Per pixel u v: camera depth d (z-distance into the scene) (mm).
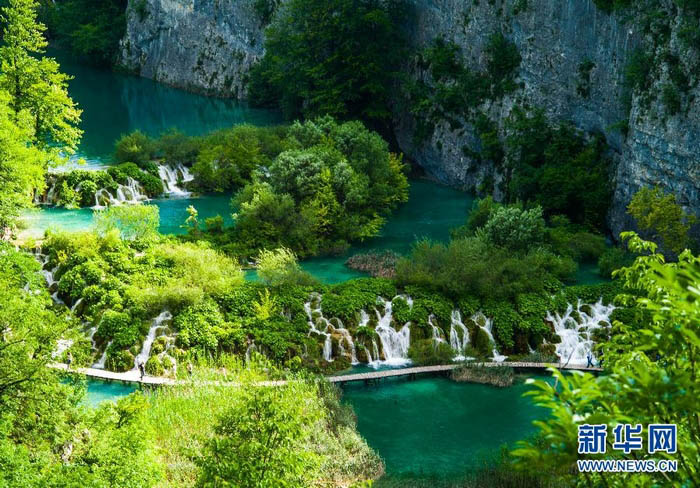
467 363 42875
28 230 54969
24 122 52094
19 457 21844
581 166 62500
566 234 57375
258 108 107500
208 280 45875
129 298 43844
